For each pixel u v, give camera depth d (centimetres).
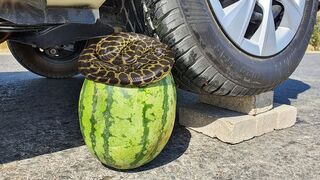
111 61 77
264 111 111
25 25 74
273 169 84
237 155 92
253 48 102
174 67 94
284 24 116
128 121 74
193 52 90
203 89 96
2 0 69
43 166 83
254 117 106
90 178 78
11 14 71
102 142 76
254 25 107
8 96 157
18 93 163
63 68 187
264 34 105
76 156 90
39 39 84
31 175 79
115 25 105
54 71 186
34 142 99
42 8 75
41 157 89
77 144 98
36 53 179
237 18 98
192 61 91
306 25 125
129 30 102
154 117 76
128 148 76
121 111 74
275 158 91
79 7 81
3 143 98
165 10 90
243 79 98
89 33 90
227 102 111
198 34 89
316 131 113
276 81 110
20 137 103
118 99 74
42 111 133
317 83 206
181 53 90
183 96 157
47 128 112
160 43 84
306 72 255
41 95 159
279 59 112
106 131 75
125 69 75
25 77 206
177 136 105
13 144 97
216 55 92
